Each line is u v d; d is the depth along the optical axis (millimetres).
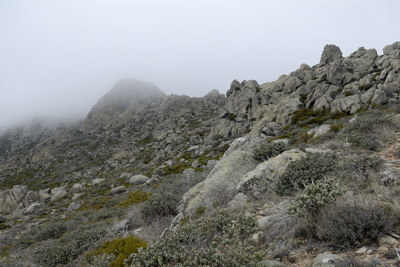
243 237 4754
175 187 16688
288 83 44375
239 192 8039
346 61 40562
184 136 59094
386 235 3553
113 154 72375
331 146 9641
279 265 3596
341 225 3770
